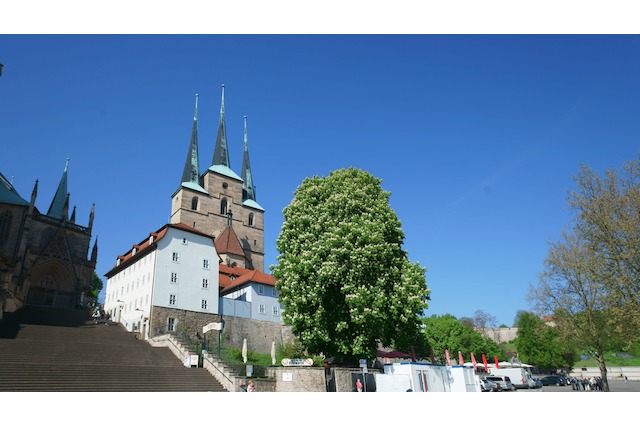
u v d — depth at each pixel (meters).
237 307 55.94
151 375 27.31
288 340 59.38
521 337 89.94
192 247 54.47
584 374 85.25
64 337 36.25
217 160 112.94
